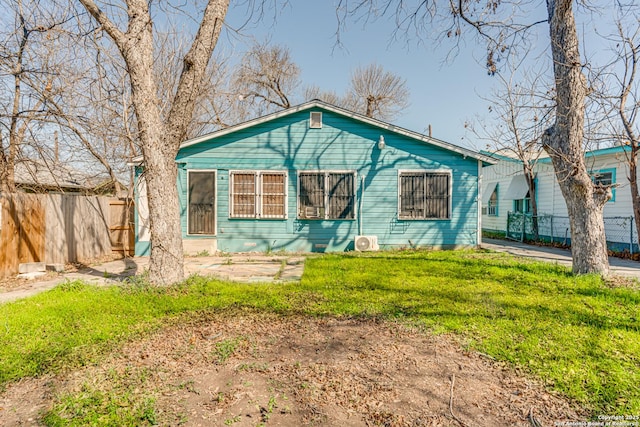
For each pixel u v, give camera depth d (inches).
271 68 946.1
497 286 221.5
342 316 170.1
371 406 98.4
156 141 215.2
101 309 177.3
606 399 98.7
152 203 217.8
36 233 293.9
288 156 417.4
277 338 144.7
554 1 241.0
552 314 165.6
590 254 241.9
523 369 116.3
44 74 317.1
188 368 119.8
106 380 111.7
